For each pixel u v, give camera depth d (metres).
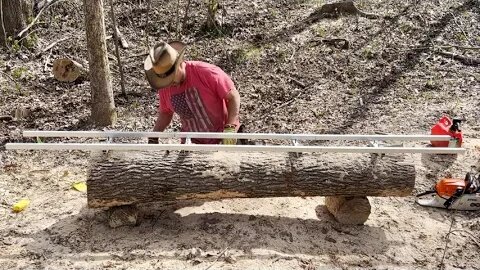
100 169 4.20
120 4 8.90
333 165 4.36
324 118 6.49
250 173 4.31
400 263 4.25
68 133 4.29
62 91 6.94
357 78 7.32
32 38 7.83
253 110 6.62
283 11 9.01
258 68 7.50
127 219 4.42
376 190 4.42
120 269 4.04
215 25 8.37
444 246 4.46
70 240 4.36
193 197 4.35
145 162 4.25
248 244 4.33
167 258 4.16
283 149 4.23
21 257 4.18
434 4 9.23
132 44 8.07
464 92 7.05
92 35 5.90
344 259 4.25
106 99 6.18
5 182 5.21
